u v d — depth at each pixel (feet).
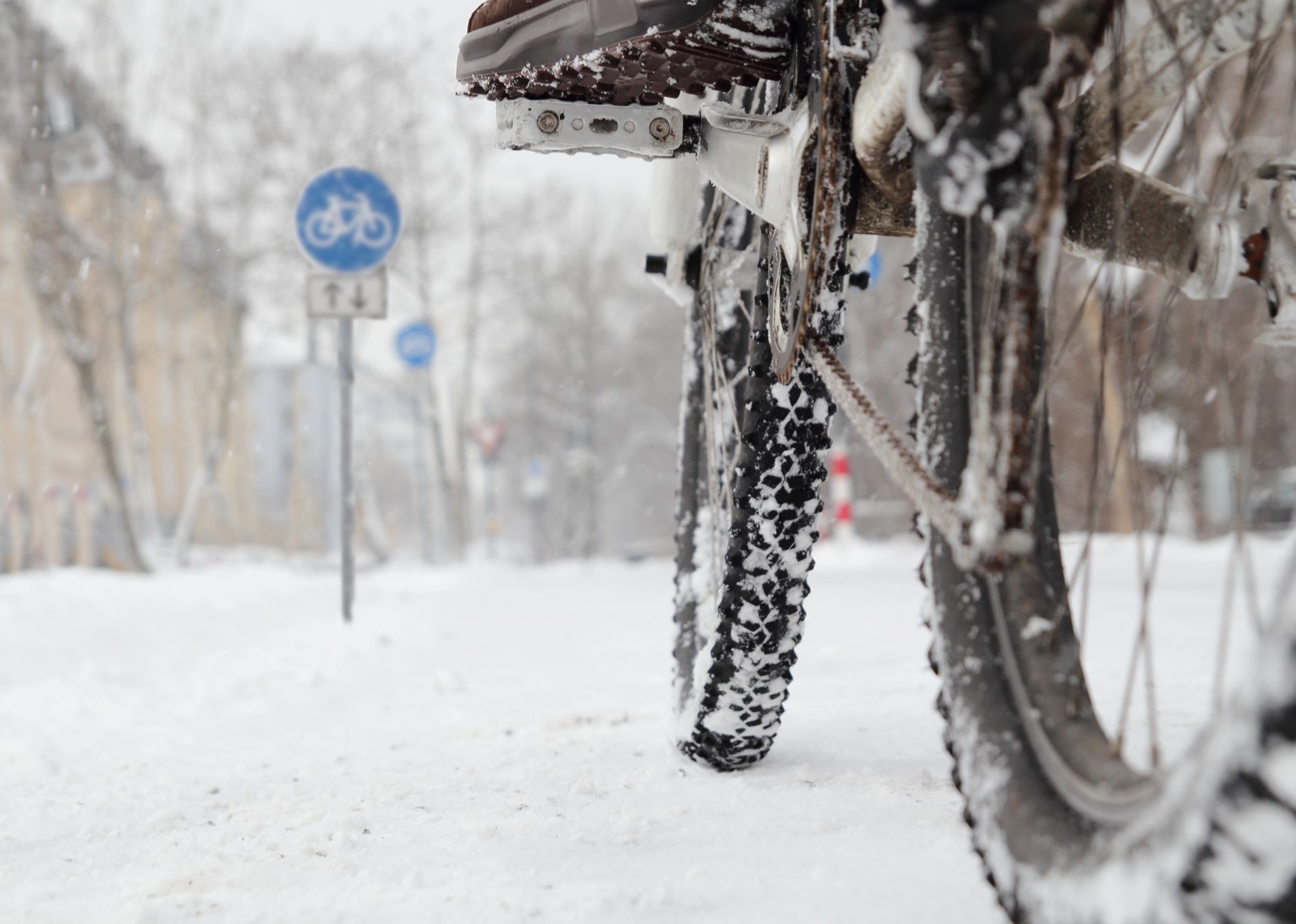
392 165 122.11
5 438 135.33
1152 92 5.24
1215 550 57.52
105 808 11.69
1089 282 5.29
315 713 19.42
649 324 230.89
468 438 151.84
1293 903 3.27
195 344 116.98
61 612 31.42
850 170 7.23
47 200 67.56
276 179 93.15
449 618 40.22
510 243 142.72
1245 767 3.28
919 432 6.20
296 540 253.85
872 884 7.16
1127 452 5.11
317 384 253.85
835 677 19.08
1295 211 5.61
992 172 4.64
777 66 8.56
